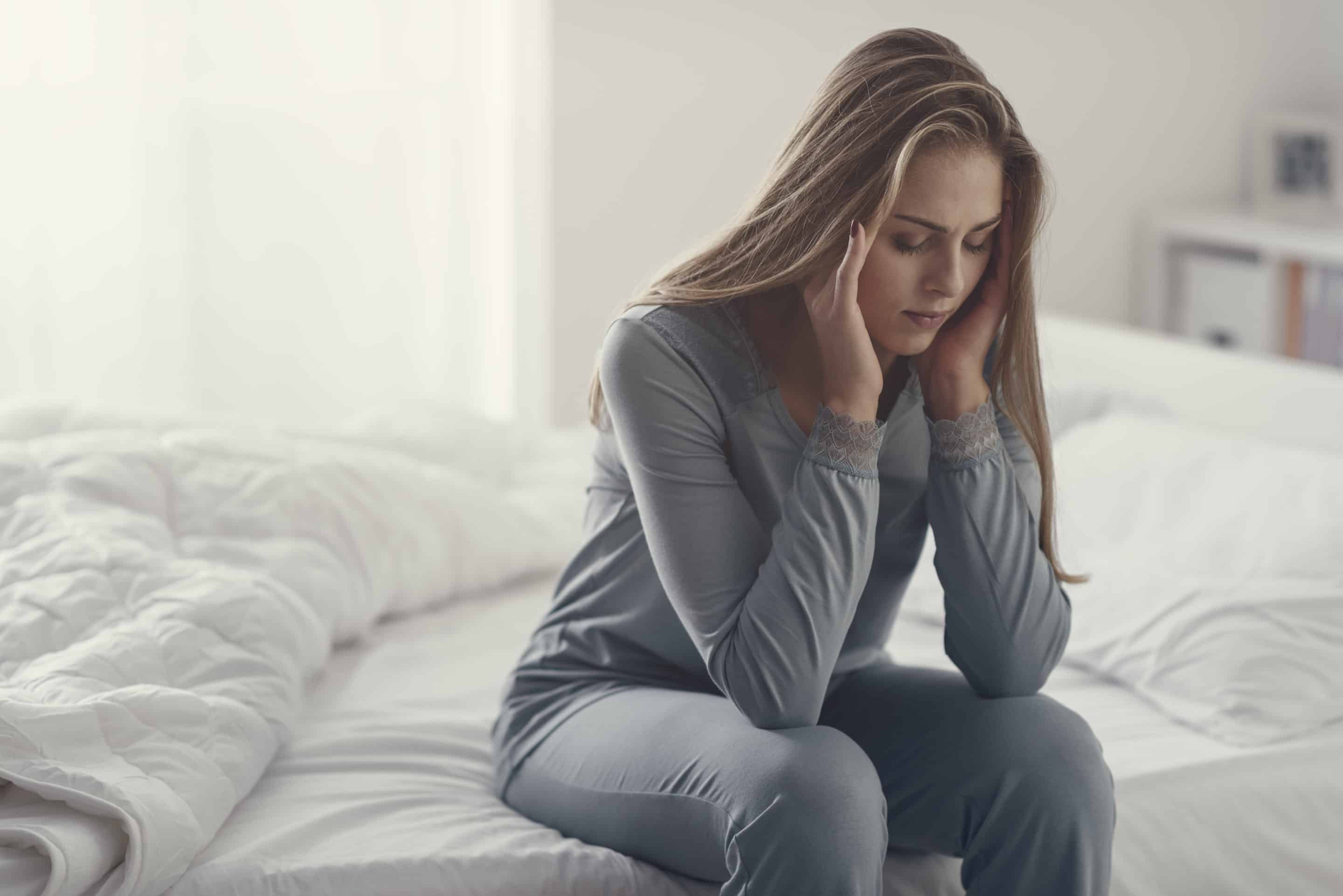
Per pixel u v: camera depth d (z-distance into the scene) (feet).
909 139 3.78
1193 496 6.48
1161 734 5.34
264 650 5.11
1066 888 3.97
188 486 6.14
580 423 11.66
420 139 11.15
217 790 4.33
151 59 10.33
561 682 4.68
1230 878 4.75
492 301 11.59
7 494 5.77
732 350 4.17
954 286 3.97
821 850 3.63
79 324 10.44
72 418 6.61
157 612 5.08
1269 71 11.73
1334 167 11.19
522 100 11.19
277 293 10.98
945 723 4.22
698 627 4.06
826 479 3.96
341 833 4.41
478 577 6.77
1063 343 9.29
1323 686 5.32
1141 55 11.62
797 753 3.79
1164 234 11.69
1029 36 11.33
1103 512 6.65
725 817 3.81
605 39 10.96
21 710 4.16
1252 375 7.88
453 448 7.69
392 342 11.32
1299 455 6.45
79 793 3.95
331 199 10.99
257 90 10.67
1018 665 4.28
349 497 6.36
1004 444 4.40
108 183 10.36
